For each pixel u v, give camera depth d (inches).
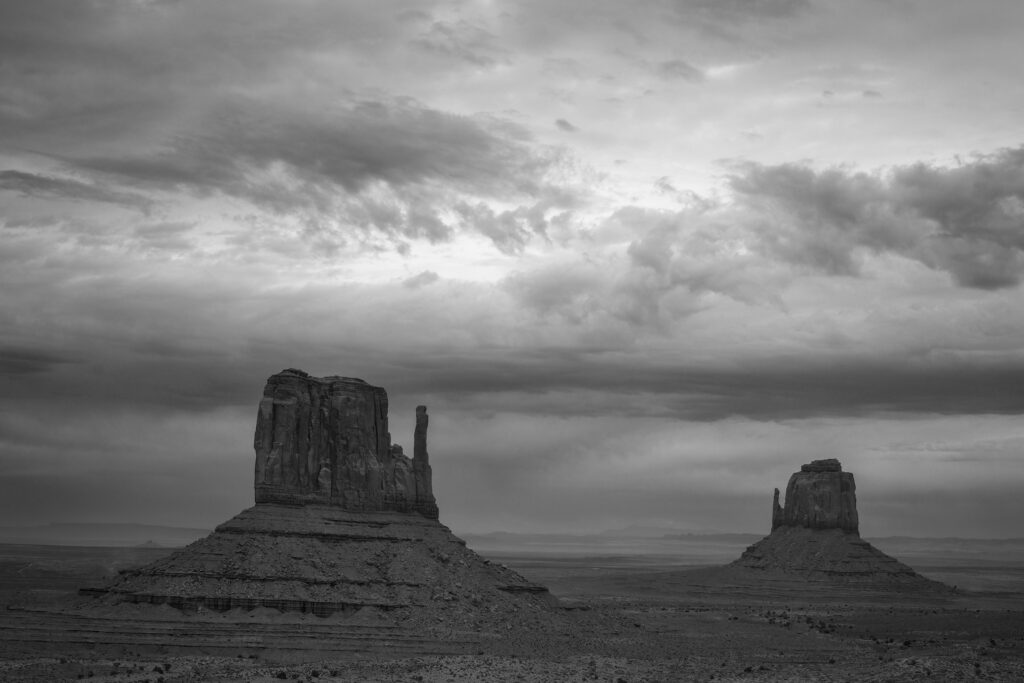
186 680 7652.6
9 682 7509.8
